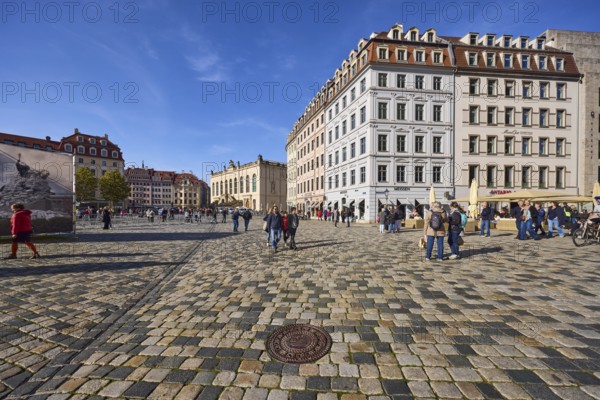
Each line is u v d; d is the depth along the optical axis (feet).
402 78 109.19
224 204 220.64
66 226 49.98
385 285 19.77
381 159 107.45
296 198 194.39
